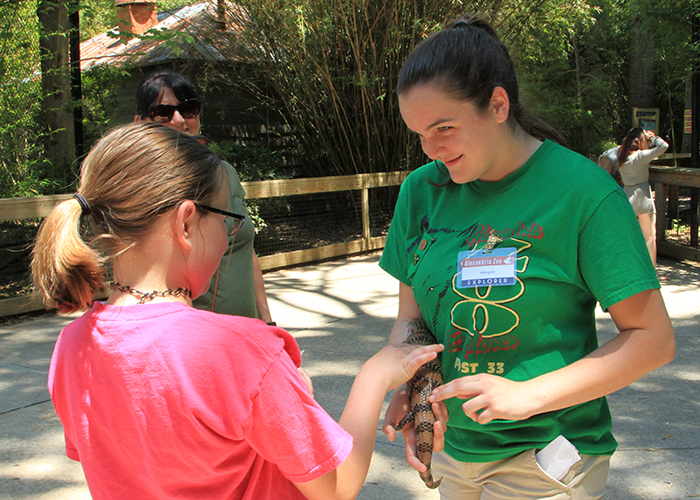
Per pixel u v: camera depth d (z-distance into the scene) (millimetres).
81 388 1122
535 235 1437
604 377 1332
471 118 1374
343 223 9242
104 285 1152
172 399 1042
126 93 11367
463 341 1520
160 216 1121
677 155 11844
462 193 1604
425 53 1392
